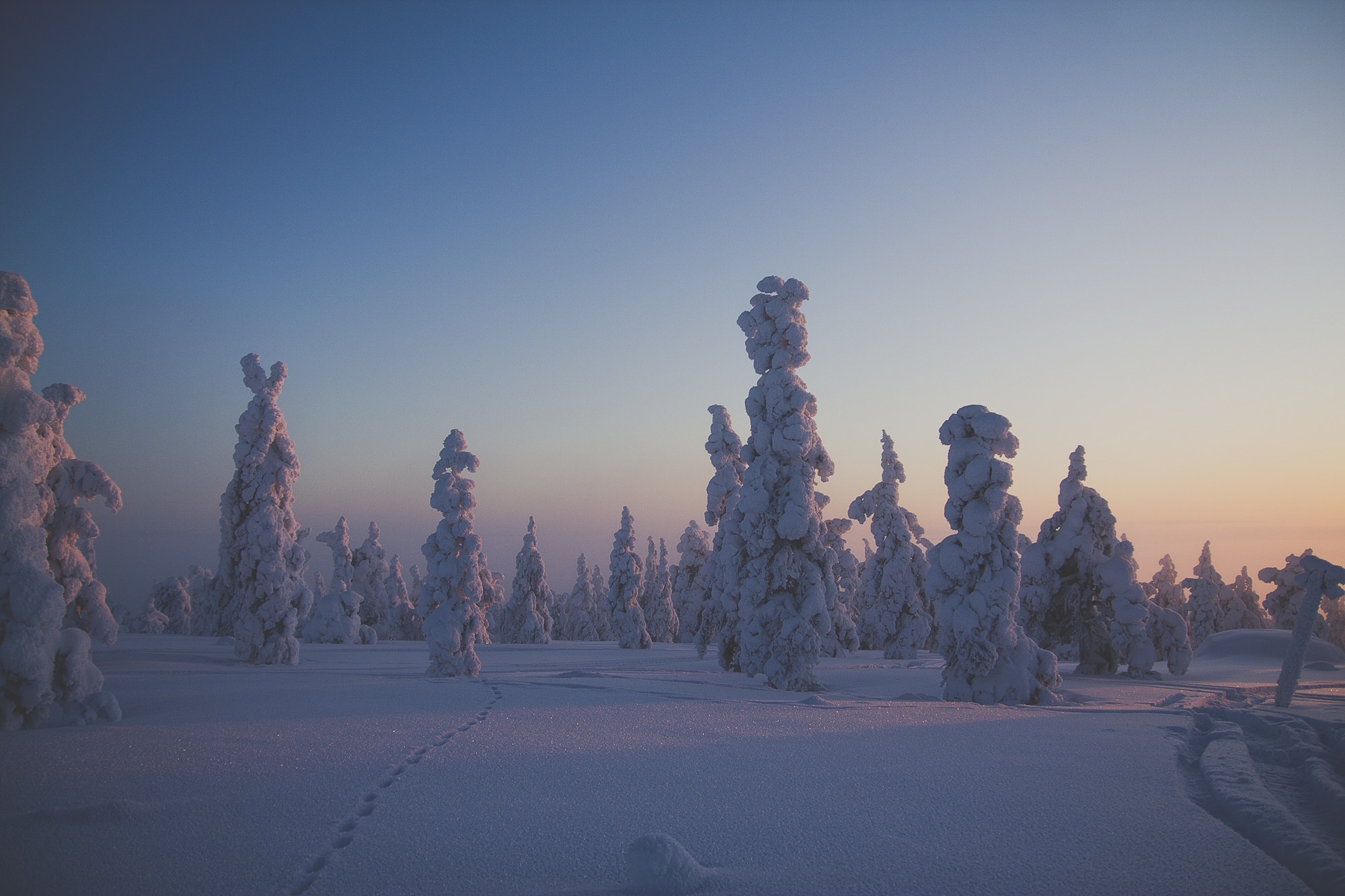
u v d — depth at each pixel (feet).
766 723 44.37
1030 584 107.14
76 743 34.50
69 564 51.39
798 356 89.92
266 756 32.37
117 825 22.82
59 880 18.56
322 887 18.35
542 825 23.24
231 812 24.30
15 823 22.72
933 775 30.40
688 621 204.13
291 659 93.66
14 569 40.24
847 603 169.89
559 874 19.33
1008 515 68.90
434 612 82.58
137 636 155.22
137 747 33.91
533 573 191.93
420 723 42.11
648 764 31.81
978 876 19.30
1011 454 69.00
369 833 22.39
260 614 92.38
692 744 36.68
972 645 66.28
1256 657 126.62
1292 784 32.99
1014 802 26.35
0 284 41.29
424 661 107.76
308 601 96.53
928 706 57.88
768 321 91.30
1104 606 104.47
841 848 21.44
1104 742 39.01
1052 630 108.06
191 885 18.42
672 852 18.57
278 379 102.42
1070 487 108.37
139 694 55.11
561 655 129.18
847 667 106.32
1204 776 32.19
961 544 68.33
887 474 139.03
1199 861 20.47
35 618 39.65
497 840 21.91
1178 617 98.63
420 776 29.25
